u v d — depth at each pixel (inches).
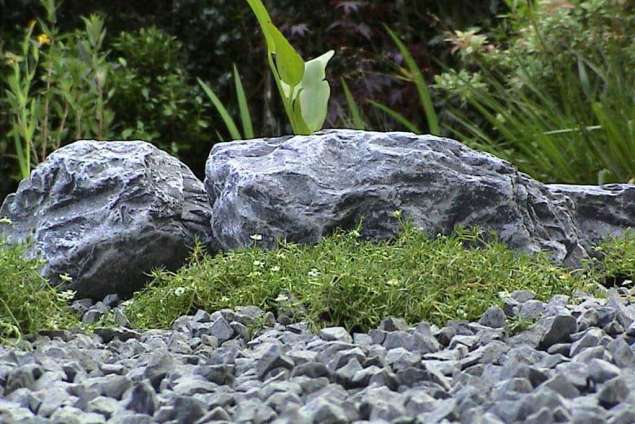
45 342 234.7
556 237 313.0
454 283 248.1
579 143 410.9
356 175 298.4
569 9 452.4
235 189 304.8
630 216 339.6
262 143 325.4
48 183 331.9
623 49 432.1
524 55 460.8
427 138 307.0
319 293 241.1
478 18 617.9
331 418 157.0
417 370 185.0
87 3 659.4
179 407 167.0
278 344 215.0
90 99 516.1
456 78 457.1
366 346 211.9
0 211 344.2
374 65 636.7
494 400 168.6
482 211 299.4
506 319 228.7
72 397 183.5
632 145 398.0
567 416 152.3
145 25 663.1
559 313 220.1
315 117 360.5
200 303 264.1
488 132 570.6
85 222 319.3
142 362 210.1
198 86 652.1
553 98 457.1
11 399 184.9
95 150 331.9
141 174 320.2
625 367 190.9
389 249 262.2
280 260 267.7
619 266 295.6
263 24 339.6
